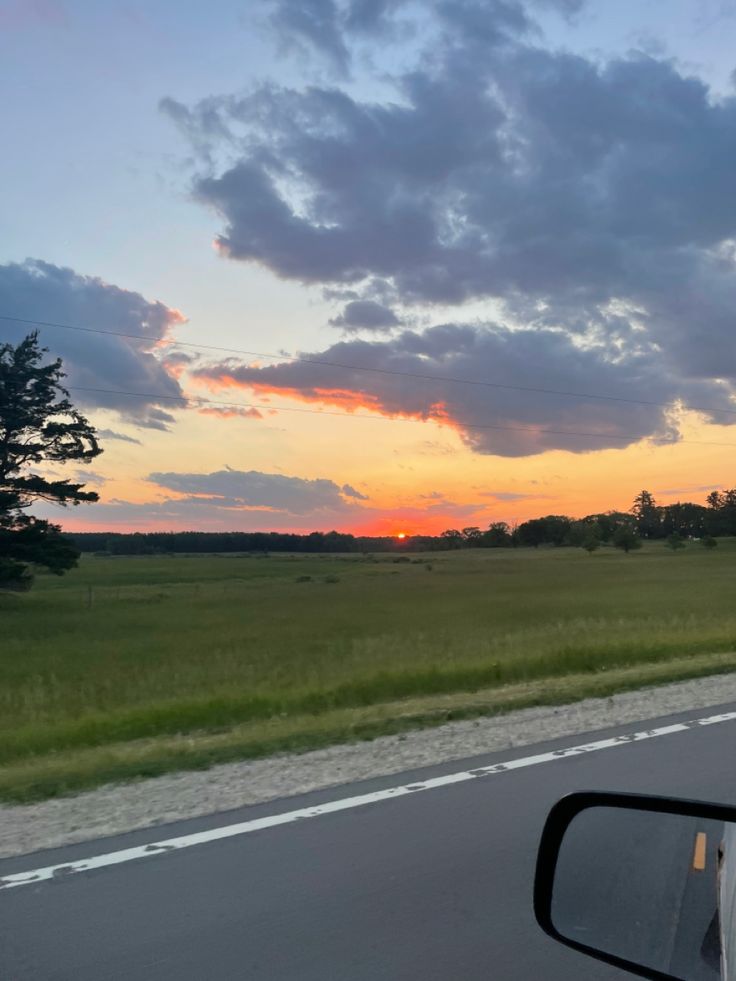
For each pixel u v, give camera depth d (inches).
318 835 249.3
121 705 645.3
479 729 405.4
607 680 548.4
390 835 248.5
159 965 168.9
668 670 589.9
